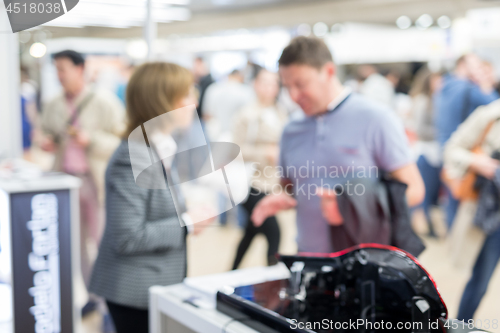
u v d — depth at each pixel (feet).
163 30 13.12
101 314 9.77
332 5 16.85
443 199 16.38
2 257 8.00
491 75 12.82
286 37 16.16
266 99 10.49
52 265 7.94
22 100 12.51
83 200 11.15
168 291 4.99
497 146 9.03
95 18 8.61
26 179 8.20
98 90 11.19
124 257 5.41
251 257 13.38
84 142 10.85
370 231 5.29
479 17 15.71
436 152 14.42
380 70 17.51
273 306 4.06
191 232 5.63
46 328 7.95
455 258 9.49
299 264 4.40
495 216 8.59
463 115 12.69
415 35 17.15
